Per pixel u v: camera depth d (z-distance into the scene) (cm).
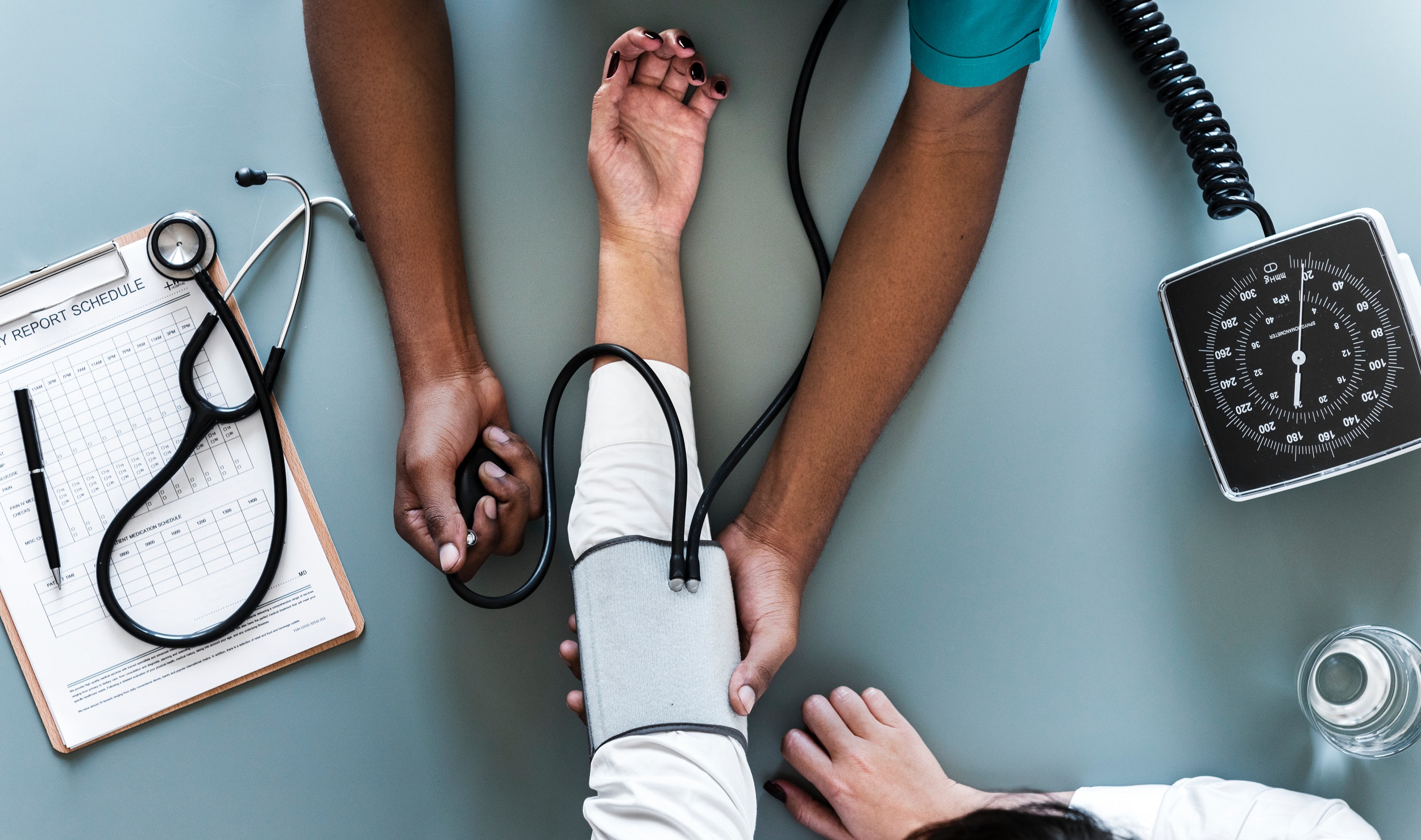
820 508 83
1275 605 89
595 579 71
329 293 89
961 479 89
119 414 89
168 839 88
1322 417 81
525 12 90
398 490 81
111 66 90
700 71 84
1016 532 89
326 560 88
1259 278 82
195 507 88
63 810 89
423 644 89
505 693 89
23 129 90
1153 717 89
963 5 60
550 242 90
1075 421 89
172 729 89
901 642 89
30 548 88
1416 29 88
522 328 89
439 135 84
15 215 90
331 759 89
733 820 66
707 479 89
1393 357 80
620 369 80
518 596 75
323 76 80
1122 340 89
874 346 81
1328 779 87
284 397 89
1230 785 84
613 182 86
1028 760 88
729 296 89
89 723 88
